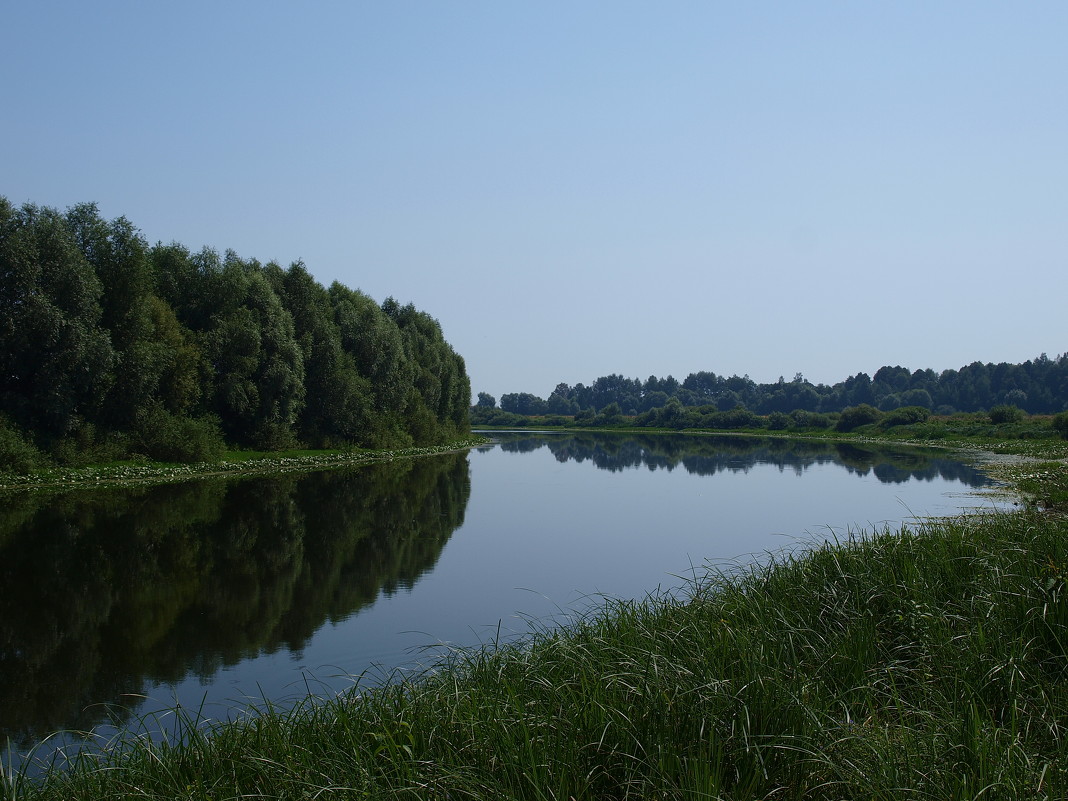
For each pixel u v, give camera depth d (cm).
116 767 617
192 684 1034
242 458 4247
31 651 1171
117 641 1219
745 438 9681
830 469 4428
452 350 8306
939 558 946
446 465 4816
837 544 1068
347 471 4103
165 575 1662
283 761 578
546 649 787
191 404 4019
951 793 465
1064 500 2162
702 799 446
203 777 579
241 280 4447
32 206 3259
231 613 1377
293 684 1020
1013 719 536
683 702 568
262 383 4506
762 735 513
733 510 2680
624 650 729
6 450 2983
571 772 498
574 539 2111
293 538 2109
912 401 13700
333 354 5166
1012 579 840
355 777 534
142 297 3659
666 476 4062
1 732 885
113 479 3231
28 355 3188
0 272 3106
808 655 741
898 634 792
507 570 1719
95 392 3412
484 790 495
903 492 3128
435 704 655
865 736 547
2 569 1683
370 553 1914
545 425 15200
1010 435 7069
